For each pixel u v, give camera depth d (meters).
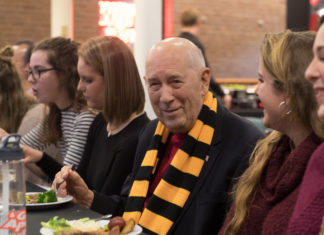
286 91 1.23
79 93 2.42
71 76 2.43
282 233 1.15
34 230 1.37
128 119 2.05
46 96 2.44
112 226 1.31
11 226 1.16
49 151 2.58
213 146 1.61
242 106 5.24
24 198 1.19
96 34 8.48
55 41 2.47
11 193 1.17
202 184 1.57
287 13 4.53
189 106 1.60
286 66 1.22
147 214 1.58
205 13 9.55
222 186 1.56
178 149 1.62
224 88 6.15
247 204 1.33
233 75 9.89
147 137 1.83
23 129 2.75
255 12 9.92
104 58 2.04
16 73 2.92
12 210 1.16
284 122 1.26
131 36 6.91
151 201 1.59
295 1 4.49
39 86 2.43
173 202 1.57
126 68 2.03
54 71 2.42
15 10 7.90
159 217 1.57
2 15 7.84
